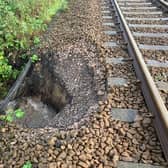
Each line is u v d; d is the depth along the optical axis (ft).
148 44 12.78
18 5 15.01
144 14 18.17
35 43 13.57
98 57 11.32
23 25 13.38
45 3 18.56
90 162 6.32
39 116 10.21
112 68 10.53
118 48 12.52
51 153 6.61
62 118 8.45
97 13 19.12
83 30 15.08
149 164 6.24
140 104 8.32
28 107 10.65
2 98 10.68
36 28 14.67
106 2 23.04
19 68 12.28
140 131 7.23
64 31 15.21
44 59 11.97
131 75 10.02
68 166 6.23
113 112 7.97
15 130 7.82
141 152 6.57
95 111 8.01
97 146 6.76
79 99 9.25
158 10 19.13
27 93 11.37
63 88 10.41
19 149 6.90
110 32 14.85
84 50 11.98
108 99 8.50
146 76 8.99
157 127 7.16
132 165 6.23
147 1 22.31
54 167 6.21
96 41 13.05
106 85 9.37
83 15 18.53
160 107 7.31
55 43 13.19
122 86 9.24
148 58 11.28
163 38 13.43
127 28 14.28
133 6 20.84
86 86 9.79
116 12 18.58
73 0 23.84
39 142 7.02
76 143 6.84
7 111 9.18
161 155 6.48
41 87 11.37
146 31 14.69
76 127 7.48
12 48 12.51
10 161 6.58
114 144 6.82
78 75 10.52
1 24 12.78
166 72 10.10
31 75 11.64
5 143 7.26
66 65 11.24
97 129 7.29
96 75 10.02
